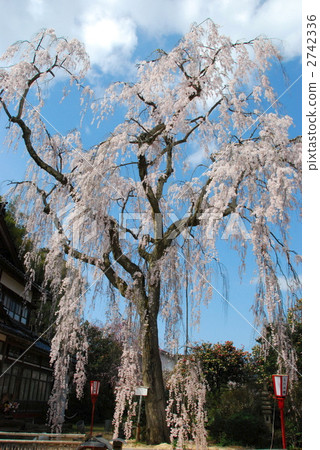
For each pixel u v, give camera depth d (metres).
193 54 9.34
